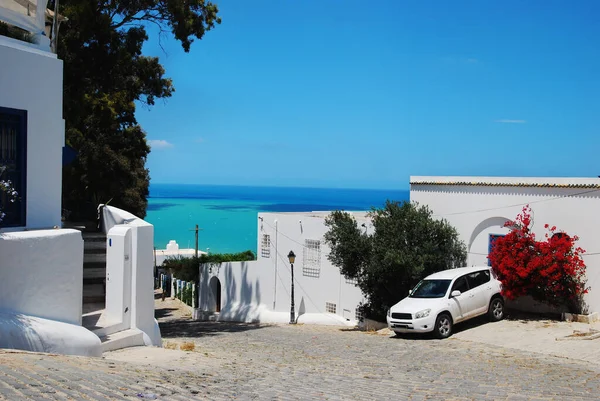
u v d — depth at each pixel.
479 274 19.73
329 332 21.67
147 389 6.75
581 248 19.05
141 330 12.18
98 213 17.95
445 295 18.58
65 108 20.58
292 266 25.91
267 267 28.64
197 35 23.47
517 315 20.48
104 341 10.88
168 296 41.91
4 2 12.05
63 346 9.13
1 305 9.05
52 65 11.94
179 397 6.50
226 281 31.05
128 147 30.78
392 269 21.16
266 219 28.75
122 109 27.55
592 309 18.89
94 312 12.42
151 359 10.36
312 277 26.27
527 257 19.30
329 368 11.29
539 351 15.24
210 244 77.94
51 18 15.59
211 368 9.84
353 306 24.23
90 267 14.36
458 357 13.84
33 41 12.73
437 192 23.05
